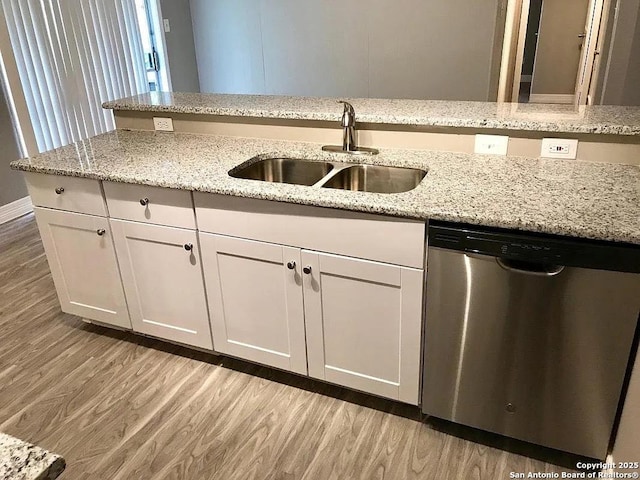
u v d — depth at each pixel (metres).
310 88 5.34
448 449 1.86
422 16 4.66
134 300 2.36
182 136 2.60
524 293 1.55
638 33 3.96
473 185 1.77
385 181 2.16
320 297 1.91
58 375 2.31
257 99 2.70
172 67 5.30
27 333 2.63
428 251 1.64
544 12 7.48
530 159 2.01
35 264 3.34
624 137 1.86
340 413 2.05
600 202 1.58
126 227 2.18
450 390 1.83
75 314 2.58
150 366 2.36
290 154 2.27
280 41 5.24
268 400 2.13
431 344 1.78
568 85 7.82
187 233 2.06
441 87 4.86
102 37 4.50
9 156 3.99
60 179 2.21
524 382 1.69
